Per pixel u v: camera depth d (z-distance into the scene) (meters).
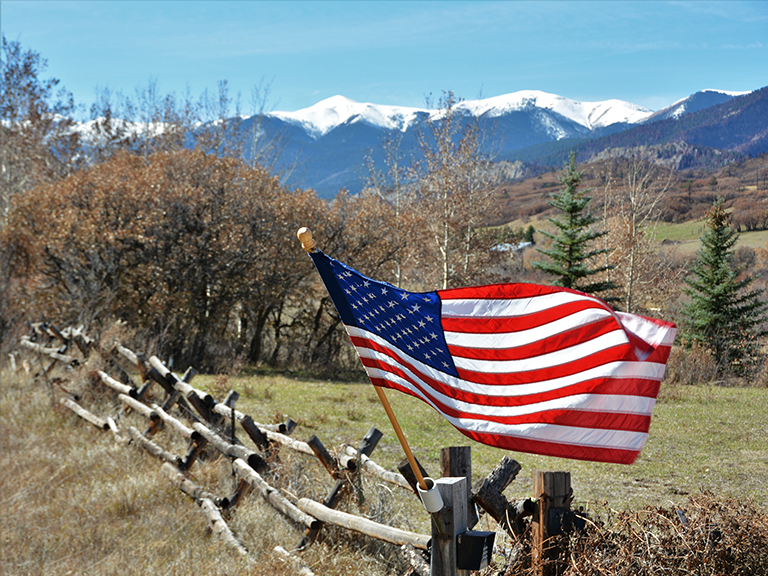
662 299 48.03
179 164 26.72
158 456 8.65
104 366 12.01
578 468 10.62
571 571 4.06
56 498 7.53
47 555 6.10
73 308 22.05
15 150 34.12
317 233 28.50
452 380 3.79
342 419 13.90
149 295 24.53
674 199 114.38
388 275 33.19
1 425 10.40
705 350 29.53
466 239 42.91
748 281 34.44
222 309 27.14
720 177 171.38
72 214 22.77
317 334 29.97
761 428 14.36
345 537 6.16
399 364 3.87
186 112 44.12
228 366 23.81
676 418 15.66
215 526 6.71
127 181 24.39
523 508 4.47
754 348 32.06
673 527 4.46
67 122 40.19
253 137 42.34
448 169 39.78
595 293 34.72
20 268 22.73
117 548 6.32
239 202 26.98
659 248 51.72
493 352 3.76
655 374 3.44
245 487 7.16
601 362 3.51
